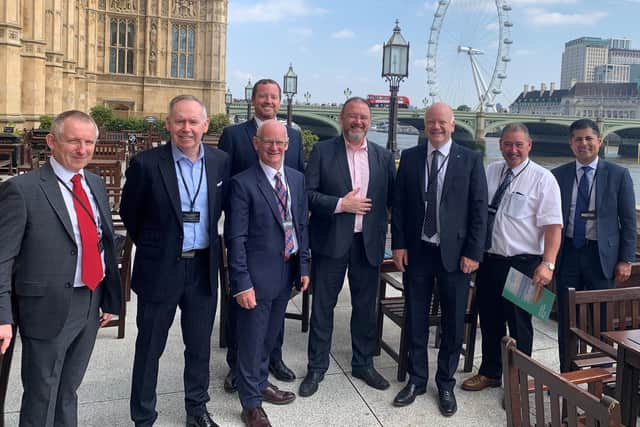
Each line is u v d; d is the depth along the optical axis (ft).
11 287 9.76
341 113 14.97
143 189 11.85
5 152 43.21
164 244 11.85
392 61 38.40
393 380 15.80
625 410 10.76
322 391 14.90
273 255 13.08
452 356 14.25
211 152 12.44
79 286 10.30
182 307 12.50
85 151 9.96
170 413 13.51
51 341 9.93
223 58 176.45
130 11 166.91
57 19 119.96
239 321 13.25
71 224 9.99
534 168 14.67
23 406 10.11
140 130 132.46
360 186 14.89
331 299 15.10
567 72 613.11
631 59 589.32
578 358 13.03
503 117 188.03
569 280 15.76
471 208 14.16
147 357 12.12
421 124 189.26
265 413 13.11
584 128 15.40
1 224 9.45
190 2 171.22
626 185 15.43
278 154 12.92
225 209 13.14
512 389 8.48
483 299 15.39
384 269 18.21
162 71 171.73
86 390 14.42
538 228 14.65
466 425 13.37
